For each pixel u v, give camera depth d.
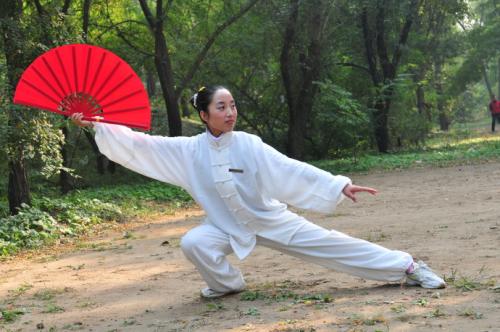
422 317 4.57
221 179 5.45
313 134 26.34
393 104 29.03
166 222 13.48
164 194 17.55
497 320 4.35
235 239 5.54
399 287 5.68
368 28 26.42
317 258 5.60
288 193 5.43
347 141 26.06
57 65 5.36
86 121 5.53
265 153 5.45
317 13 22.98
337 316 4.80
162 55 21.03
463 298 5.05
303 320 4.78
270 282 6.46
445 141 34.81
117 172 23.80
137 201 16.62
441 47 33.41
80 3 21.03
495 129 44.47
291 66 24.78
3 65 12.43
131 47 22.36
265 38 23.84
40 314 5.95
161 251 9.51
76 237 12.14
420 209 11.78
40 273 8.48
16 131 12.41
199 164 5.54
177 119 21.31
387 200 13.70
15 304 6.50
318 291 5.84
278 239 5.54
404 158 24.36
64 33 13.52
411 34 29.89
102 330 5.16
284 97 26.22
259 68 25.86
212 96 5.39
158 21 20.62
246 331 4.64
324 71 25.44
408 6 25.84
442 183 16.20
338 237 5.56
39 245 11.24
